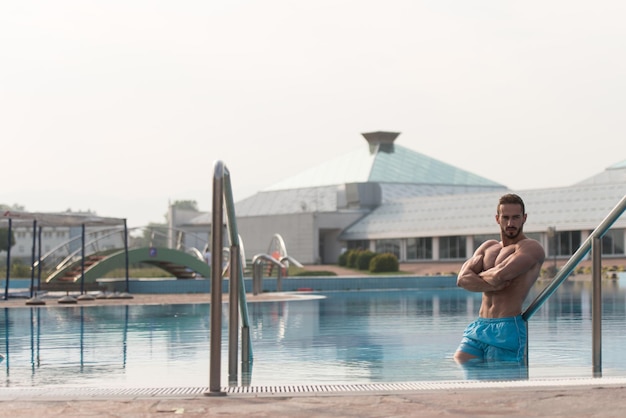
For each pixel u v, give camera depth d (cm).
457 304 2342
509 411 534
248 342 962
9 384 795
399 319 1698
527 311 928
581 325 1454
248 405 561
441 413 530
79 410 548
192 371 880
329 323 1584
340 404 560
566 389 600
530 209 6297
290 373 847
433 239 6800
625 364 891
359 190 7550
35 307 2248
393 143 8731
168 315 1872
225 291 3275
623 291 3050
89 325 1573
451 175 8462
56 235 11181
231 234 772
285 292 3403
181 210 8244
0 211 2523
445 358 970
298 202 8081
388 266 6028
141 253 3488
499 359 917
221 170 649
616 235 5759
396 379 791
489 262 920
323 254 7575
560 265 5403
